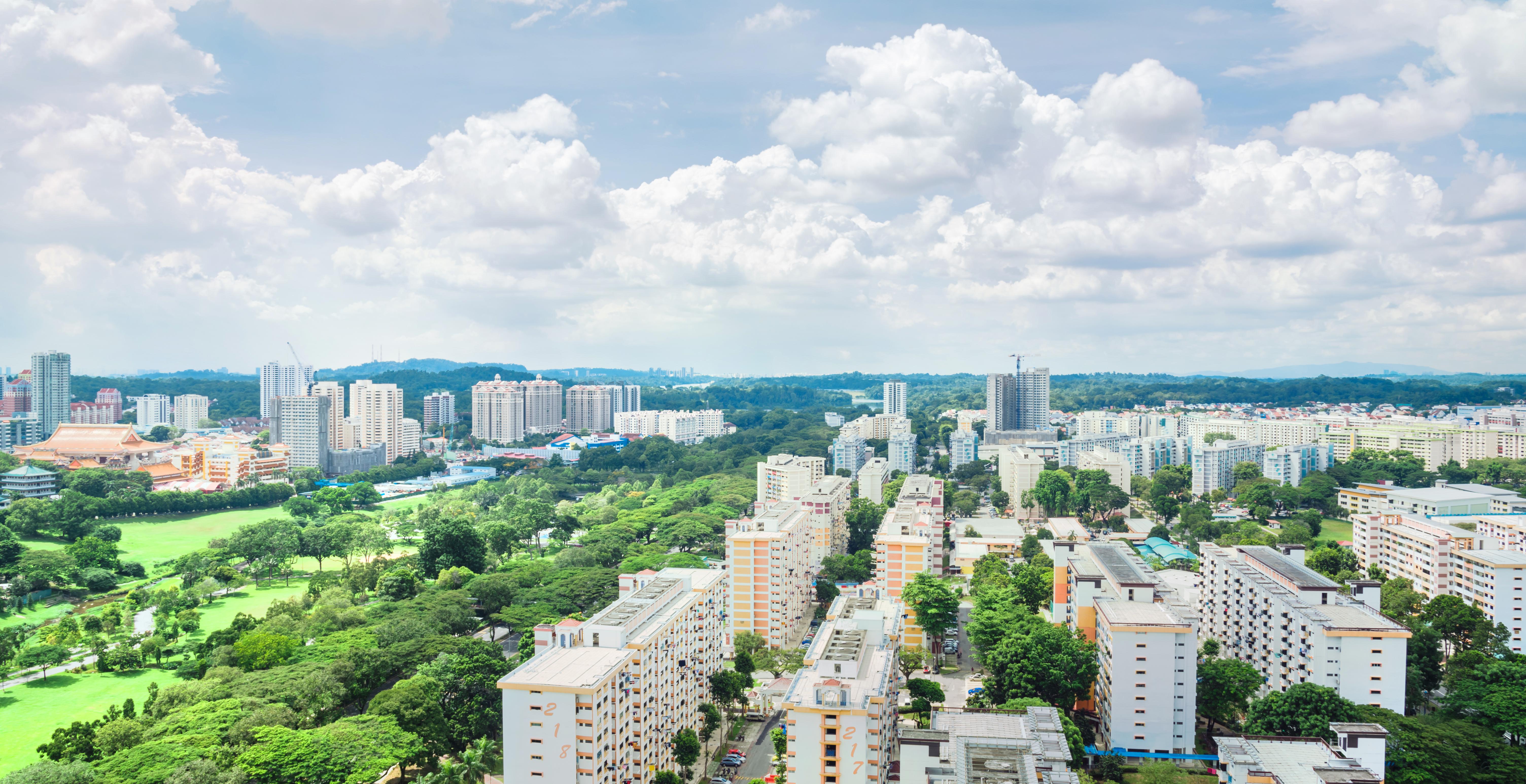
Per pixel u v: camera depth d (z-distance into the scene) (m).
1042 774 183.88
